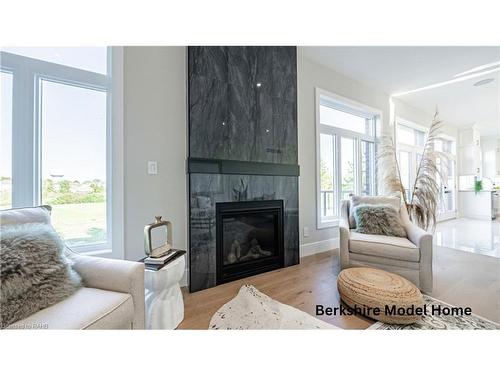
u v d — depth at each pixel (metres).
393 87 4.20
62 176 1.82
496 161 7.79
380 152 4.07
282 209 2.80
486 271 2.58
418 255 2.01
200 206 2.22
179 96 2.23
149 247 1.56
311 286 2.23
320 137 3.60
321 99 3.59
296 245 2.91
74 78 1.83
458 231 4.89
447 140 6.66
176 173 2.21
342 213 2.77
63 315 1.02
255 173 2.58
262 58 2.66
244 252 2.60
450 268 2.67
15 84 1.66
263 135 2.66
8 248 1.05
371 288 1.65
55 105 1.81
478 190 6.66
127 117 1.98
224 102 2.38
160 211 2.13
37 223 1.27
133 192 2.01
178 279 1.62
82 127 1.89
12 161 1.65
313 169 3.36
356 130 4.15
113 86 1.92
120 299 1.16
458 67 3.50
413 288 1.66
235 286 2.26
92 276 1.27
